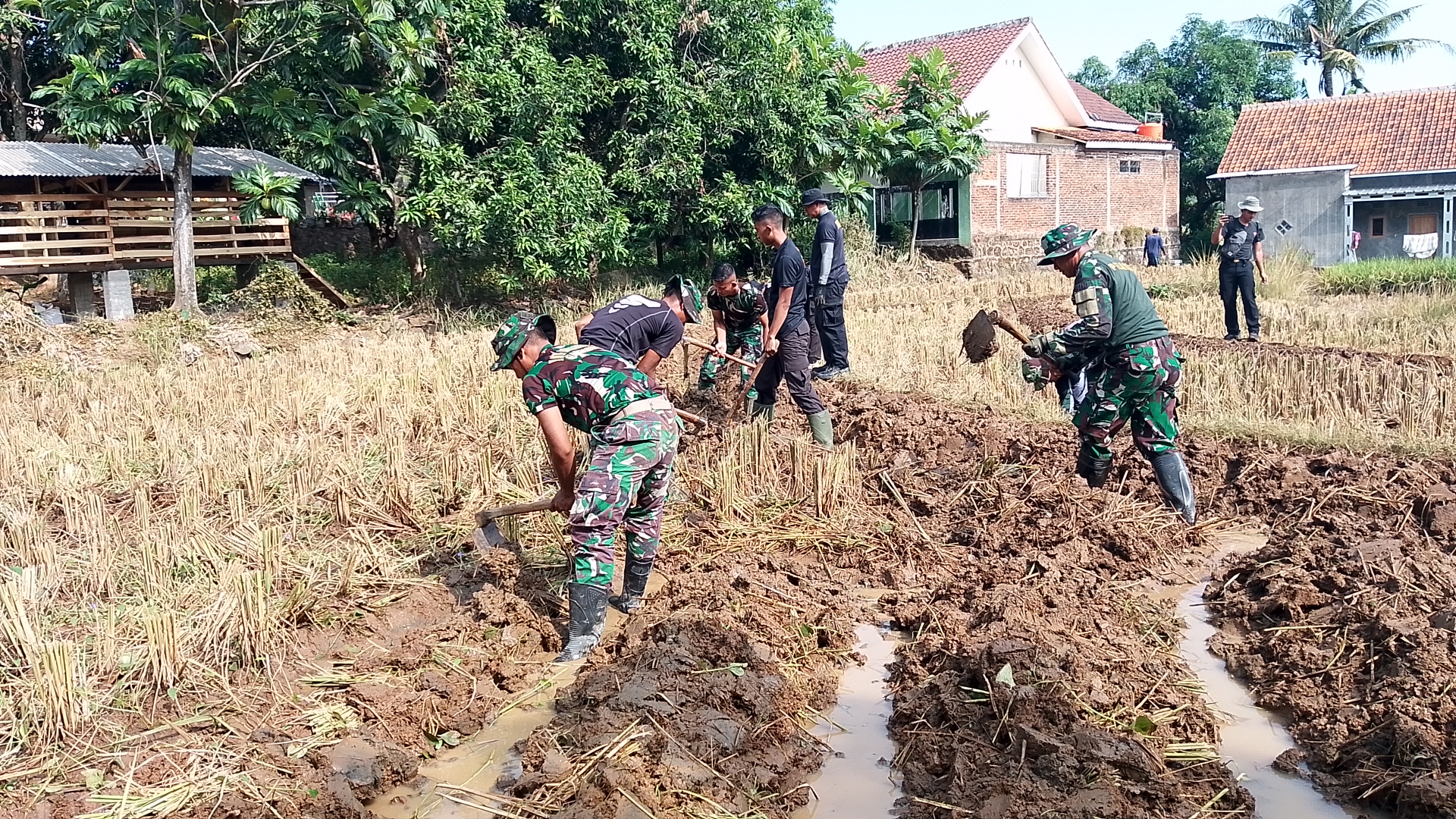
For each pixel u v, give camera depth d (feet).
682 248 66.44
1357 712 13.10
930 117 77.51
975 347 20.66
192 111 48.49
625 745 12.46
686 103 61.57
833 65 73.41
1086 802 11.07
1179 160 104.53
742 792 11.94
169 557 17.49
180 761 12.44
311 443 25.16
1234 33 126.52
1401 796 11.22
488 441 25.85
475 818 11.75
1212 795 11.68
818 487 21.06
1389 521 19.43
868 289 64.49
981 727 12.82
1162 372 19.08
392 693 14.24
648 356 19.80
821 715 14.06
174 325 45.52
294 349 46.96
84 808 11.53
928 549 19.43
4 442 25.18
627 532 16.62
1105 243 93.71
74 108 46.62
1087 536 19.36
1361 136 94.07
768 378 26.12
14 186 52.21
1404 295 52.11
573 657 15.48
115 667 13.98
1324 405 26.78
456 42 55.26
